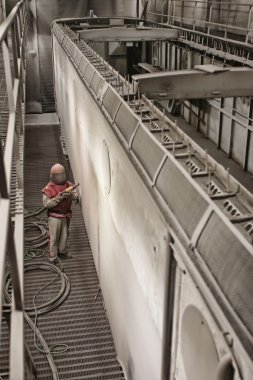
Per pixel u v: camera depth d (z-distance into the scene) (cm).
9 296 541
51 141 1278
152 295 318
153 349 333
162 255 278
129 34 973
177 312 269
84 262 704
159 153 306
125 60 1524
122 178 388
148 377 362
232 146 861
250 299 179
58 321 580
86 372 497
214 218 223
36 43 1505
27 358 358
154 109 394
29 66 1530
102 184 513
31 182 999
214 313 199
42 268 680
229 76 572
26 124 1434
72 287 646
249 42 804
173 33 991
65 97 970
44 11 1488
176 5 1210
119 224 423
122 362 488
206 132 995
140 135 347
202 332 227
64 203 671
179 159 296
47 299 621
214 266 208
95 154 550
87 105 586
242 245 195
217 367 204
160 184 289
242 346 171
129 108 393
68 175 1058
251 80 572
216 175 269
